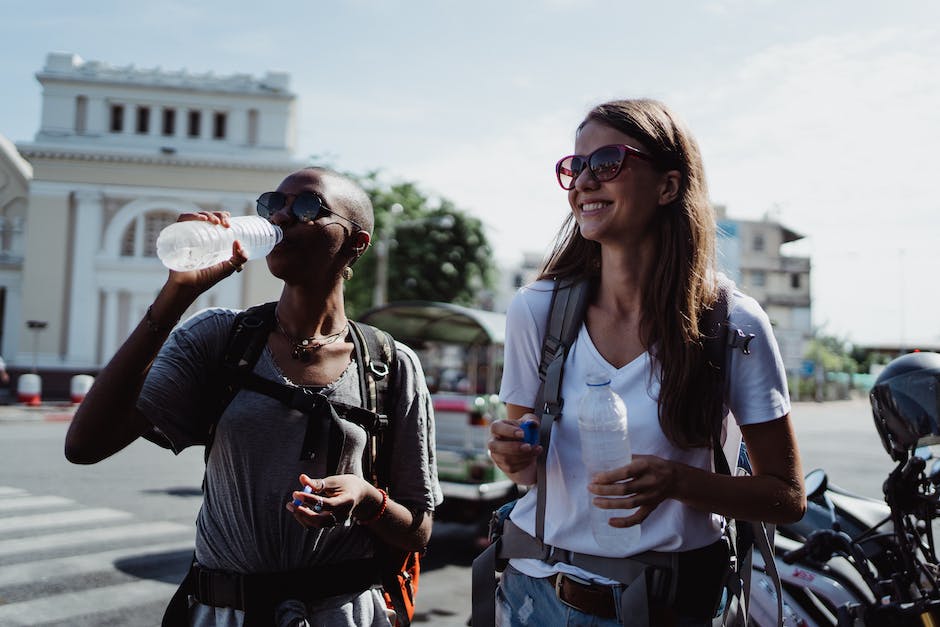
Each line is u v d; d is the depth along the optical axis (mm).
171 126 30156
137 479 9336
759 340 1633
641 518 1464
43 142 29031
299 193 1809
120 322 29000
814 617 2811
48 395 27141
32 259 28359
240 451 1720
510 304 1884
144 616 4500
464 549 6605
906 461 2494
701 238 1701
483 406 6879
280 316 1861
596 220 1716
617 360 1712
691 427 1598
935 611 2434
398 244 30016
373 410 1863
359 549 1809
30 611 4488
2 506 7430
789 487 1607
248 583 1686
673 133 1731
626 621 1547
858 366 68312
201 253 1557
